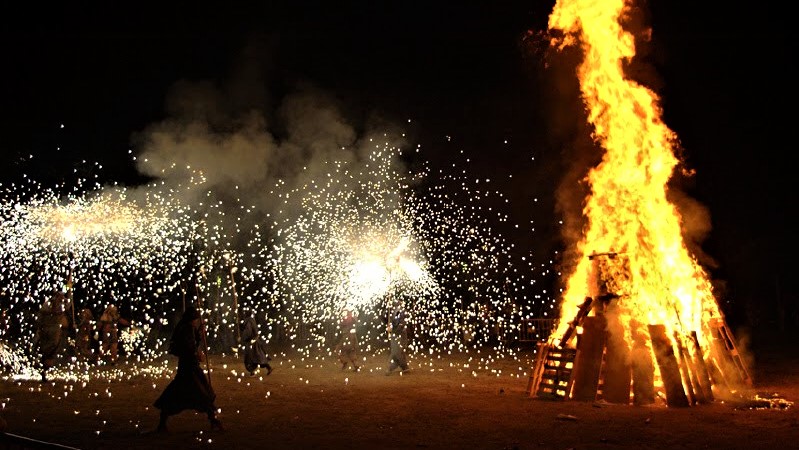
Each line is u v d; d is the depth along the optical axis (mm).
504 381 14602
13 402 12531
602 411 10531
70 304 18203
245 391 13922
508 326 24672
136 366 19547
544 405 11227
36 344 17812
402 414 10805
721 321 12758
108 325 19750
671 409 10594
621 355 11477
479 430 9406
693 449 8039
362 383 14867
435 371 16875
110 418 10844
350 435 9312
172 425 10250
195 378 9781
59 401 12656
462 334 25047
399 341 16406
